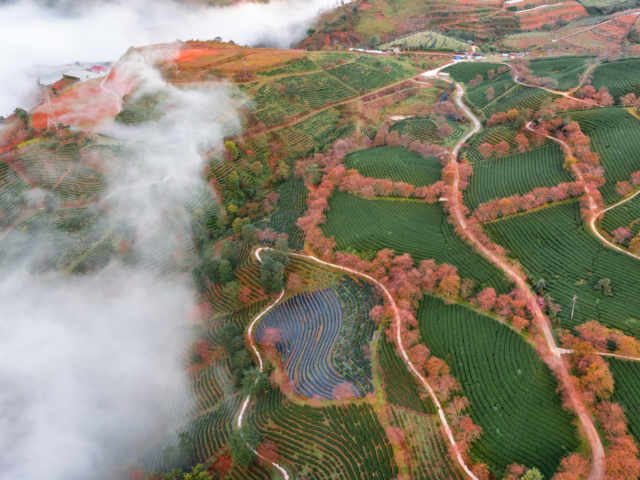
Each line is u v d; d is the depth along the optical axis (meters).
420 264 103.75
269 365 99.75
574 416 73.62
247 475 79.94
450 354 86.50
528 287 96.25
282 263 115.56
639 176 111.38
